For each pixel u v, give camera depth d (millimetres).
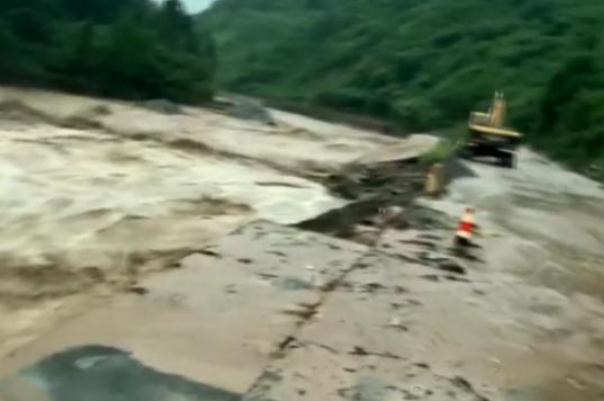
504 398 8531
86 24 60844
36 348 8328
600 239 21328
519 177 32562
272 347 8875
